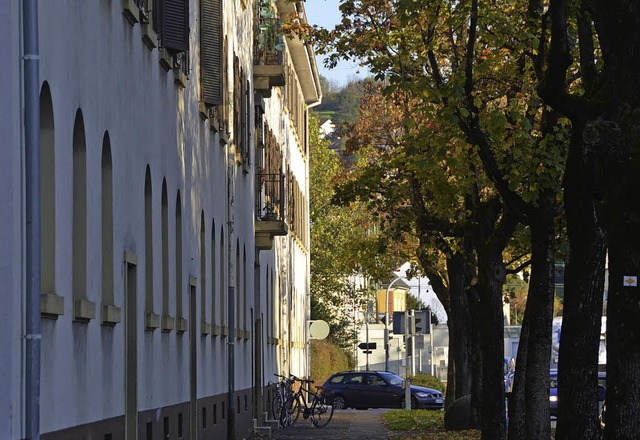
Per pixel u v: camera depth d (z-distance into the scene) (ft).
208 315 134.51
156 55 100.27
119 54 84.02
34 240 53.67
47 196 64.03
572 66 105.50
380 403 288.10
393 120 187.83
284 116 245.65
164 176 104.73
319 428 197.88
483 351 120.67
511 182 97.86
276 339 224.74
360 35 122.42
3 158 55.11
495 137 96.48
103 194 80.74
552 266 101.35
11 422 54.85
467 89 94.43
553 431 188.14
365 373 291.38
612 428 66.33
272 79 185.68
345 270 202.49
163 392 102.68
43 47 61.87
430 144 101.40
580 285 85.05
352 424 210.59
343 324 442.09
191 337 123.85
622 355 66.18
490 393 119.96
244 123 168.35
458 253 172.65
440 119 92.48
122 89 85.15
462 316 187.01
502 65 106.73
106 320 76.64
